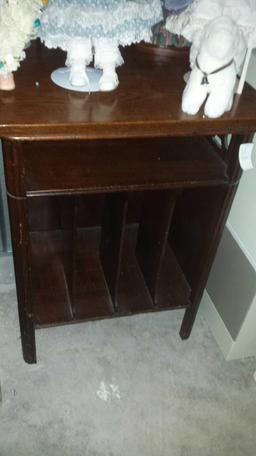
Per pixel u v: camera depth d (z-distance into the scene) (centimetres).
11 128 76
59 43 84
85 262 135
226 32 76
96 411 122
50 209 136
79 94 88
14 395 123
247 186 117
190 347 141
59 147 101
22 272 103
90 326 143
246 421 124
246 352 137
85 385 127
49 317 119
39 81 90
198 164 102
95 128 81
